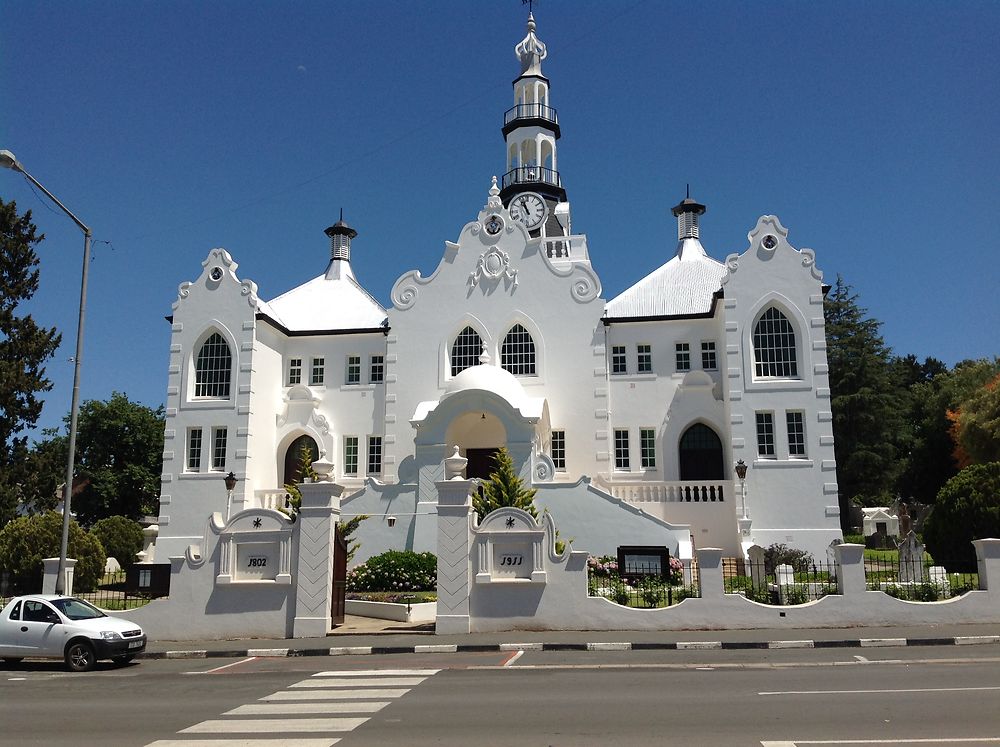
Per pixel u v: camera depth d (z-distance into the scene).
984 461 52.38
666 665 16.80
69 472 24.38
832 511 35.84
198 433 40.94
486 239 42.34
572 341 40.75
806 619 21.20
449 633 21.62
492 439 40.03
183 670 18.47
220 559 22.67
